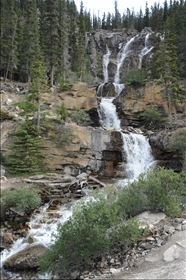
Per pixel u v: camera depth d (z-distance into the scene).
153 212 11.20
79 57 45.03
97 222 9.14
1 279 10.01
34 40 37.34
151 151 24.53
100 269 8.65
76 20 61.25
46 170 20.97
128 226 9.12
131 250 9.10
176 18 42.62
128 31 78.00
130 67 54.81
